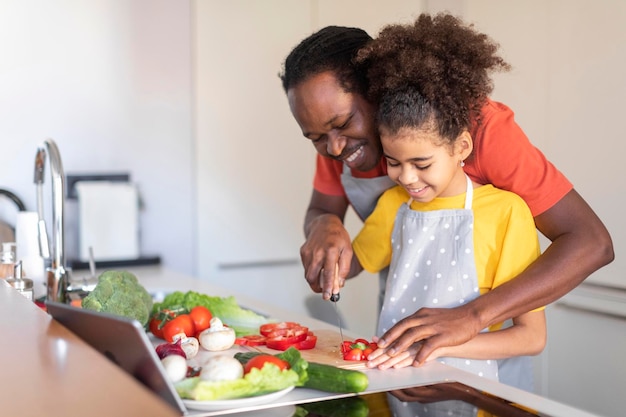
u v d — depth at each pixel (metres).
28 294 1.85
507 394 1.13
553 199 1.43
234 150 3.26
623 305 2.44
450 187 1.50
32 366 0.84
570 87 2.61
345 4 3.32
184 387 1.05
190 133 3.21
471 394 1.13
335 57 1.42
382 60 1.37
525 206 1.45
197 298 1.73
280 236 3.35
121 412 0.68
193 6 3.16
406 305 1.51
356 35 1.48
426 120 1.31
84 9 3.03
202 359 1.39
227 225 3.28
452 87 1.33
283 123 3.31
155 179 3.18
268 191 3.32
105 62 3.07
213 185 3.24
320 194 1.95
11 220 2.96
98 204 2.92
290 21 3.28
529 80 2.79
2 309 1.19
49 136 3.02
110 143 3.10
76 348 0.92
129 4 3.09
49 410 0.69
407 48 1.36
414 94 1.31
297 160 3.35
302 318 1.85
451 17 1.43
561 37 2.64
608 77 2.46
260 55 3.25
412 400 1.09
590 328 2.57
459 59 1.35
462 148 1.40
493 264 1.46
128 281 1.65
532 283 1.36
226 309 1.72
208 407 1.05
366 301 3.39
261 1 3.23
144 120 3.14
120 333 0.95
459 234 1.47
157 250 3.20
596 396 2.56
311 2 3.29
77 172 3.07
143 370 0.97
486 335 1.40
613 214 2.47
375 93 1.39
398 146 1.34
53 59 3.00
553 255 1.39
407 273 1.51
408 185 1.39
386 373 1.27
